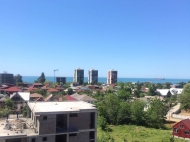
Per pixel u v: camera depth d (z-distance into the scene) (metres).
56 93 137.25
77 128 37.59
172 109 107.50
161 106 79.88
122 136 61.69
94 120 38.88
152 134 64.75
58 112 34.66
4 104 91.50
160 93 167.25
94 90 169.88
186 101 98.50
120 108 82.12
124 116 81.31
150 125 78.25
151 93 170.38
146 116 79.50
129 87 168.25
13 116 68.31
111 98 85.94
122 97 115.00
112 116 81.38
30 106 40.22
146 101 114.75
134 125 79.00
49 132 34.06
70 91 140.00
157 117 77.50
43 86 166.12
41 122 33.53
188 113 97.44
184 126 61.44
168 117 93.56
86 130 38.31
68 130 36.22
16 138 33.44
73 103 44.19
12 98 88.50
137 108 80.44
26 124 37.72
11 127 35.06
